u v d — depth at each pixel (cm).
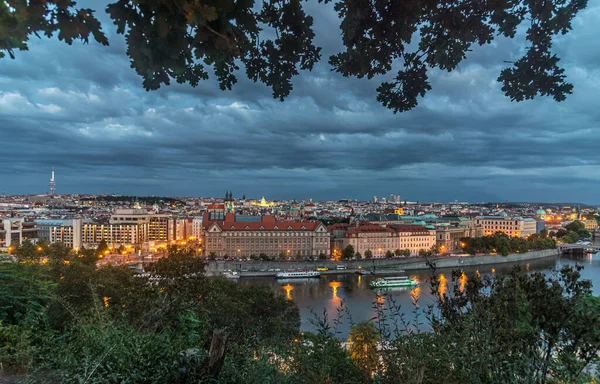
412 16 645
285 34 648
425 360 805
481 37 695
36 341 1252
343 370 901
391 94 808
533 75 705
